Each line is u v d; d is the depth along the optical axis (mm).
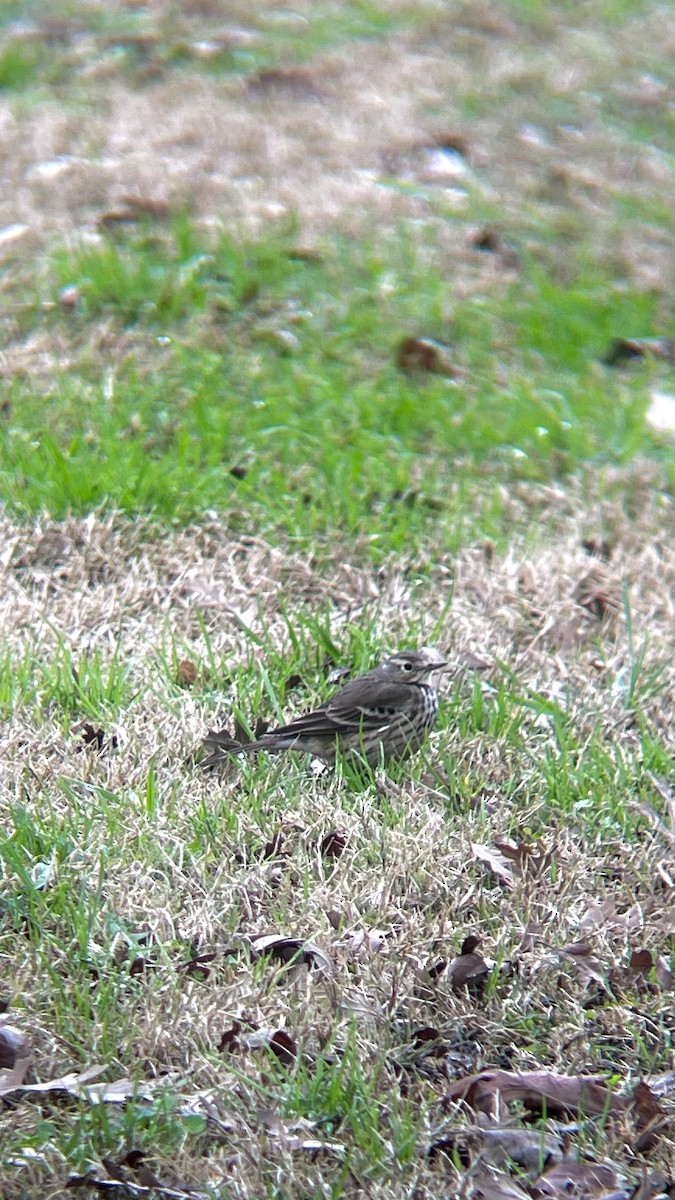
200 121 18422
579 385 14594
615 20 23094
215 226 15859
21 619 10586
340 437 13055
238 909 8109
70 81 19422
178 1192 6531
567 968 7941
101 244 15461
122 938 7793
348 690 9445
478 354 14664
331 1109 6973
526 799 9211
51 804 8711
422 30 21844
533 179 18203
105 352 13969
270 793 9070
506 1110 7125
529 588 11531
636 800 9320
